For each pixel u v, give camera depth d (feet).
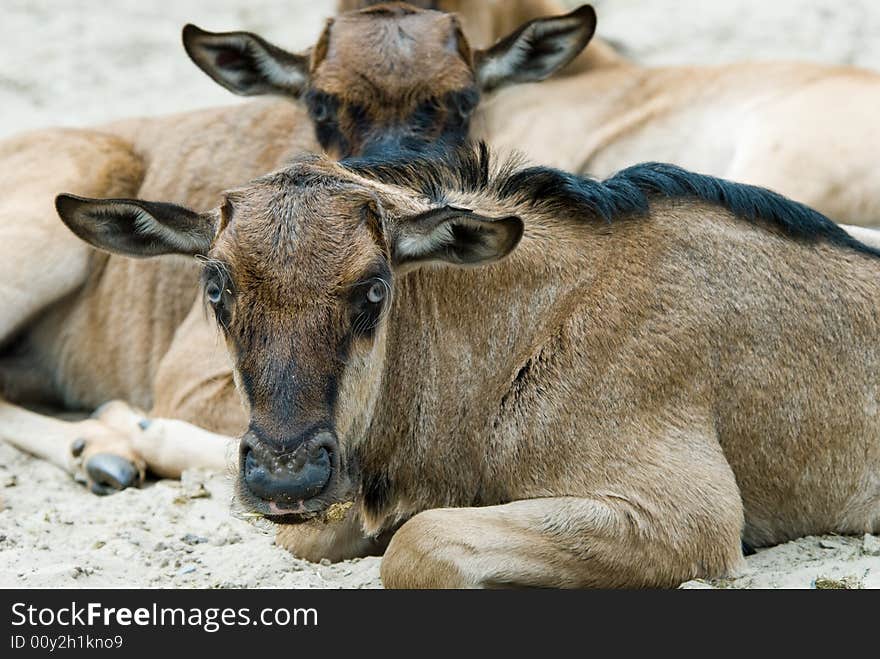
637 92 70.23
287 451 33.50
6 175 58.54
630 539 36.52
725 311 39.17
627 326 38.42
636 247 39.52
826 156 62.03
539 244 39.34
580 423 37.78
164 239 37.19
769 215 40.86
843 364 40.14
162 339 57.06
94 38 104.88
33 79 96.73
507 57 59.11
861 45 97.76
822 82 65.87
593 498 37.11
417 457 39.17
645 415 37.93
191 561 41.39
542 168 40.47
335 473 34.14
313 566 40.68
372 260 34.47
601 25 102.27
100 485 49.03
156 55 101.81
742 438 39.34
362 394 35.45
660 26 102.06
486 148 40.83
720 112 67.56
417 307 38.68
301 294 34.06
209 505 46.06
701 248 39.75
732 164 64.90
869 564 38.37
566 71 72.13
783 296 39.88
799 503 40.27
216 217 36.88
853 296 40.60
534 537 36.32
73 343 57.98
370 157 40.86
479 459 38.81
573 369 38.11
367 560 40.83
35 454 51.88
